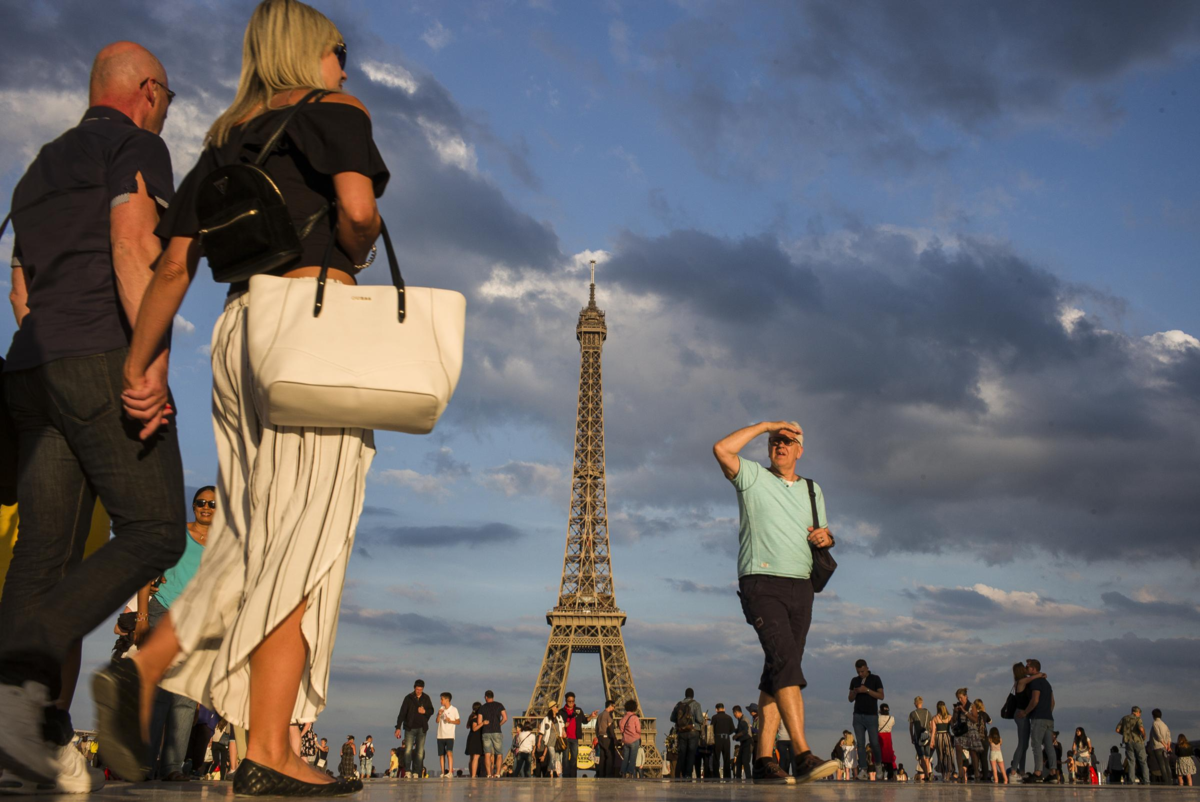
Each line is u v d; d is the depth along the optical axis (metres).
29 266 5.61
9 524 7.20
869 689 28.58
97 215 5.55
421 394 4.90
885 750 34.00
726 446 10.53
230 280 5.11
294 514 5.03
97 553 5.20
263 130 5.13
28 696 4.58
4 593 5.56
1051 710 27.97
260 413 5.13
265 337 4.88
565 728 43.59
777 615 10.22
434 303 5.20
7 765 4.54
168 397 5.47
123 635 12.78
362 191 5.11
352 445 5.22
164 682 5.02
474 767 39.56
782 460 10.84
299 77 5.46
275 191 4.97
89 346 5.37
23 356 5.43
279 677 4.93
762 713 10.73
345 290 5.09
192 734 17.56
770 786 9.12
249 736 4.93
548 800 5.23
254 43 5.48
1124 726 39.75
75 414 5.36
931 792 8.22
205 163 5.26
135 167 5.55
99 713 4.66
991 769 34.16
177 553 5.46
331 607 5.11
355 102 5.32
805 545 10.41
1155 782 39.09
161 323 5.14
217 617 5.08
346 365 4.86
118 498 5.34
